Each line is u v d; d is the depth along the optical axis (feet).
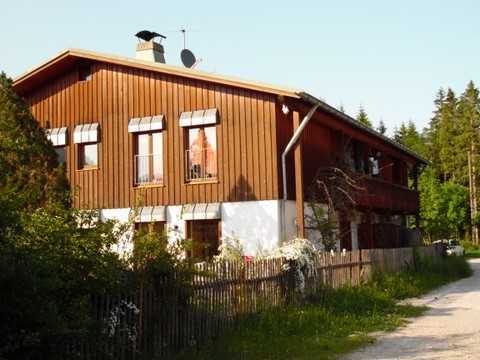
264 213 61.98
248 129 63.31
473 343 35.53
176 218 65.98
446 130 254.88
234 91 64.28
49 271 22.80
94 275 26.25
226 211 63.77
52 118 73.92
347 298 50.21
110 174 69.92
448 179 265.75
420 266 79.05
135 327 28.96
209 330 35.37
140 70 69.31
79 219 27.48
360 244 85.51
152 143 68.74
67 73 73.67
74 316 24.07
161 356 30.76
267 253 52.16
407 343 35.73
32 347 22.62
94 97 71.61
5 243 22.24
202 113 65.10
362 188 72.02
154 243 31.14
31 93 75.51
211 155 65.46
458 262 95.55
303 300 46.37
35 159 49.16
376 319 43.96
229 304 37.76
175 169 66.69
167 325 31.55
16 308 21.35
